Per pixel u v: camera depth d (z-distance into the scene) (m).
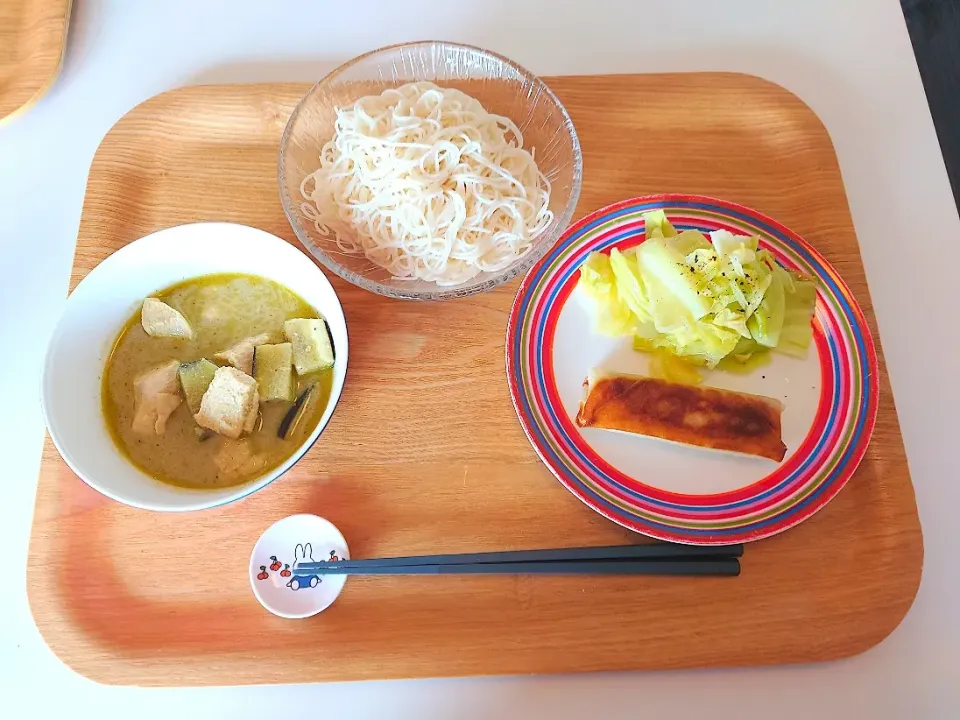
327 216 0.45
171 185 0.46
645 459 0.39
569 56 0.52
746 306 0.39
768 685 0.36
